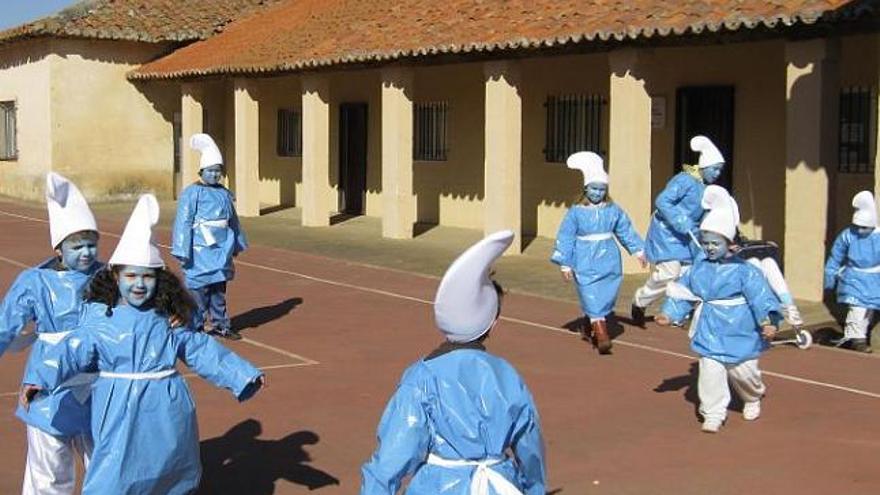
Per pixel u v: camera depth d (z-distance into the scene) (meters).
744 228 16.55
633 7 15.59
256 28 27.59
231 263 11.62
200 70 25.53
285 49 23.41
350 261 17.86
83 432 5.71
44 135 29.14
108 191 29.62
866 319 11.15
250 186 25.22
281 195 28.17
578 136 19.44
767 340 8.07
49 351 5.32
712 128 17.00
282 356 10.72
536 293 14.60
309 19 25.23
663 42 14.96
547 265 17.22
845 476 7.14
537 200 20.36
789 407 8.82
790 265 13.80
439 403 4.18
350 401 8.95
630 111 15.60
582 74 19.19
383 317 12.84
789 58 13.62
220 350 5.51
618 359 10.55
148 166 30.16
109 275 5.42
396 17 21.42
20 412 5.74
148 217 5.39
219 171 11.55
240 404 8.81
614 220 10.84
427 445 4.20
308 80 22.86
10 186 31.09
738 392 8.36
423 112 23.23
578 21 16.17
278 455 7.53
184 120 27.78
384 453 4.14
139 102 29.88
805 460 7.47
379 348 11.08
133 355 5.27
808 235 13.59
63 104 28.89
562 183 19.83
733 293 7.94
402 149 20.59
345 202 25.78
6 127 31.27
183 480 5.45
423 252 18.91
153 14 29.94
